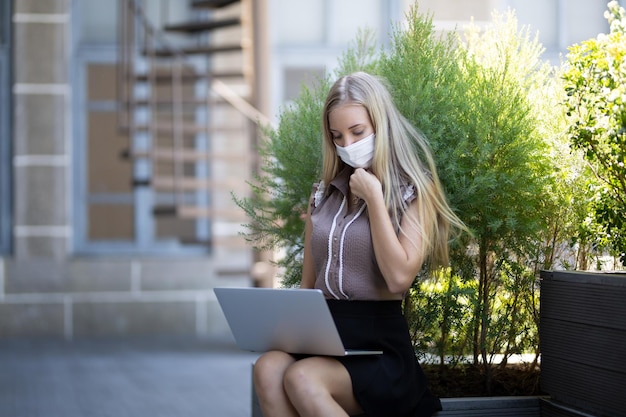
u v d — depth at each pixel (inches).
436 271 115.3
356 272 103.0
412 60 120.0
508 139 114.8
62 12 362.0
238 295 103.0
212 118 373.4
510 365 126.6
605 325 97.1
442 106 116.6
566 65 122.2
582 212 117.7
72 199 366.3
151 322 362.6
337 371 97.6
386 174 104.0
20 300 355.9
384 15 364.8
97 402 213.2
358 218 104.7
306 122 131.3
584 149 113.6
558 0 291.7
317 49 364.8
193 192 376.2
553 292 107.4
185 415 196.4
